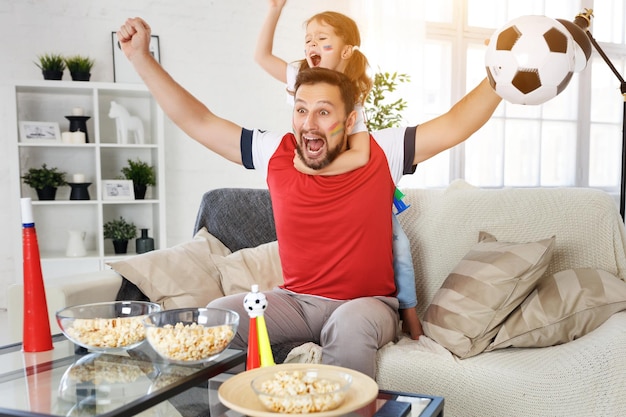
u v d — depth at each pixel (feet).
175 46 14.56
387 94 15.65
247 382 4.01
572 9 18.02
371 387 3.84
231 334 4.58
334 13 6.96
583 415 4.94
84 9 13.87
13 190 12.53
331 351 5.80
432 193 7.70
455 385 5.59
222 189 8.96
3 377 4.44
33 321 5.10
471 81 17.26
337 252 6.32
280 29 15.30
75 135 13.02
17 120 12.89
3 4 13.44
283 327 6.32
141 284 7.25
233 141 6.64
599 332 5.40
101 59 14.06
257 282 7.72
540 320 5.85
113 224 13.82
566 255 6.57
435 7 16.70
